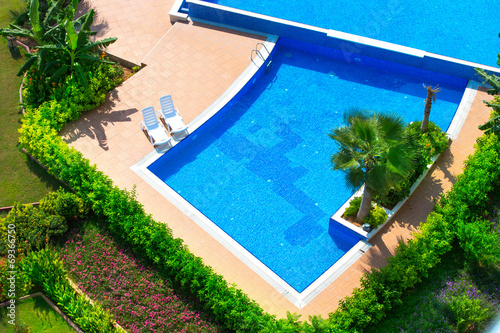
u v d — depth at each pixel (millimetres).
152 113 19578
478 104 20750
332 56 23500
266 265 17047
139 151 19562
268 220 18203
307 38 23266
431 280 15914
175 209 18016
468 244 15719
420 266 15414
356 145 14953
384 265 16359
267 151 20125
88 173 17812
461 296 15336
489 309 15031
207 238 17281
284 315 15461
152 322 15344
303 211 18406
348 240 17516
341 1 26172
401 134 14930
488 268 16031
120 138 19922
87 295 15969
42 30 19984
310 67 23188
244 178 19344
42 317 15305
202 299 15367
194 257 16016
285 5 26203
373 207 17203
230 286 16016
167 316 15453
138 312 15531
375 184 14773
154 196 18312
